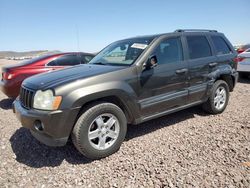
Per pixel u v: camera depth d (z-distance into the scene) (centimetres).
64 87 326
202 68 485
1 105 693
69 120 325
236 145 371
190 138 411
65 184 298
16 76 641
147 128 468
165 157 348
